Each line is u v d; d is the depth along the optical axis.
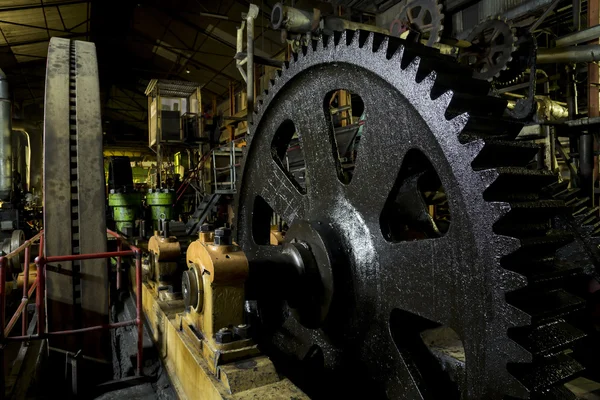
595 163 8.15
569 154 8.01
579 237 4.29
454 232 1.95
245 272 2.52
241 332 2.51
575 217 4.66
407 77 2.16
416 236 3.15
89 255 3.61
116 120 37.59
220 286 2.51
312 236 2.73
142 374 3.68
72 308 3.84
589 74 8.23
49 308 3.78
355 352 2.63
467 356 1.91
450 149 1.93
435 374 2.44
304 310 2.79
